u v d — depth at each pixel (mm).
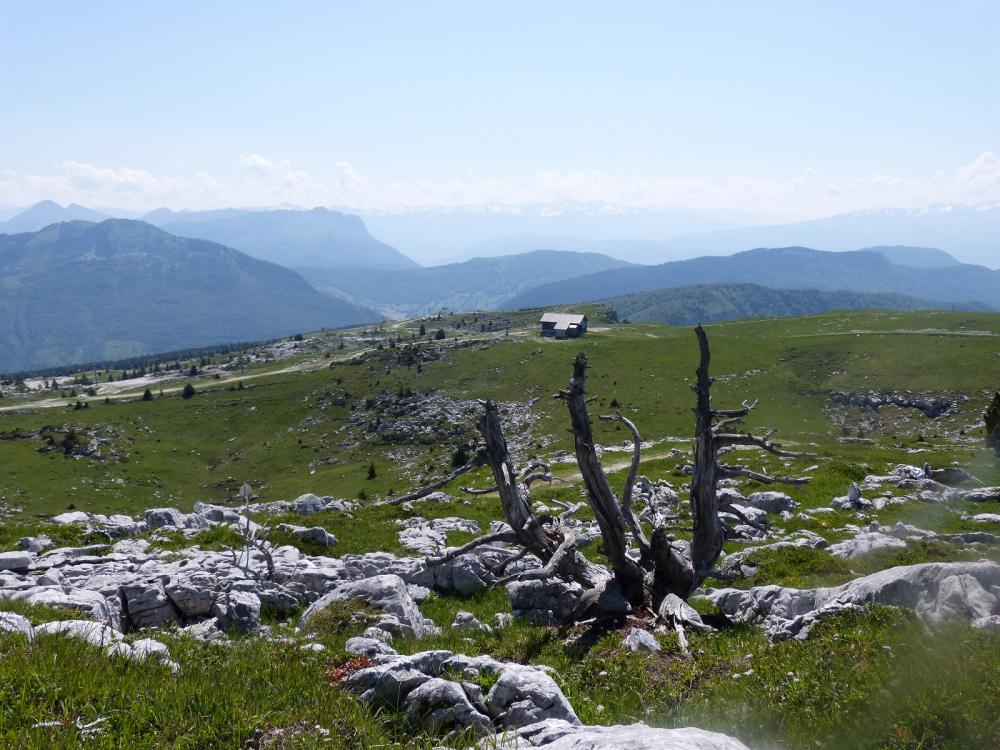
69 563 22969
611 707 11719
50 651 9938
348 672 11258
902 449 76250
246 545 24516
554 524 21438
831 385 152750
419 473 161875
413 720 9531
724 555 28938
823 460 53750
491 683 10305
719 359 176125
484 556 27438
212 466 196375
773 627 14953
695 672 12484
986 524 33781
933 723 8297
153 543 26953
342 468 178750
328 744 8141
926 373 149000
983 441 86125
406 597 19984
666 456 80875
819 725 8891
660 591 19000
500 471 20766
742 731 9352
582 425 19562
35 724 7578
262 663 11922
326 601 19594
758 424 135125
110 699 8523
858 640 11539
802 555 26641
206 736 7914
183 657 12156
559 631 17750
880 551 26297
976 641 10219
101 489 168500
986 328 189250
